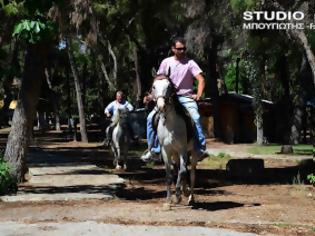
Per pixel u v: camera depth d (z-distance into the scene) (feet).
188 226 32.76
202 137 38.99
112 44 157.17
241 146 129.80
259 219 35.76
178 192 39.42
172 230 31.32
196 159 39.96
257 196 47.29
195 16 98.32
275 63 141.08
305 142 151.84
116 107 71.00
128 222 33.91
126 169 70.69
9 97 116.98
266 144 138.82
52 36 42.98
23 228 31.83
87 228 31.73
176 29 124.47
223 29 94.94
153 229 31.55
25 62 52.75
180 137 37.42
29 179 55.52
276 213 37.99
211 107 158.61
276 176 64.59
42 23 41.24
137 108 157.07
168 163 38.58
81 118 146.30
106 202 42.42
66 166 66.54
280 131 153.89
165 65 38.78
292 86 174.91
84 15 91.97
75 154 98.37
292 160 88.58
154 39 140.05
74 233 30.42
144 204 41.75
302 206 41.24
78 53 170.91
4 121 257.96
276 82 164.35
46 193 46.06
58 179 54.44
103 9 120.47
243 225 33.42
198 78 38.34
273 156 97.35
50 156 85.35
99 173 59.31
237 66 184.75
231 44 109.81
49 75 192.54
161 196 47.06
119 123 70.23
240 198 45.78
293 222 34.88
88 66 208.74
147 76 153.48
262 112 138.92
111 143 71.82
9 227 32.22
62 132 223.10
